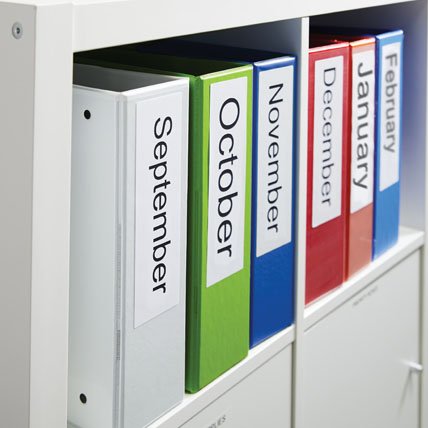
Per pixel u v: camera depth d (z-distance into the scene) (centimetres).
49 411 64
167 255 74
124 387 72
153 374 75
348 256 112
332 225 105
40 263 61
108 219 69
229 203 82
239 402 91
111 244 69
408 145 133
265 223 90
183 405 81
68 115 60
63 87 60
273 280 94
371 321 121
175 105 72
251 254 89
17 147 60
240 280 87
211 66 86
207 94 76
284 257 95
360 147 111
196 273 80
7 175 61
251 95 84
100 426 73
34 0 59
